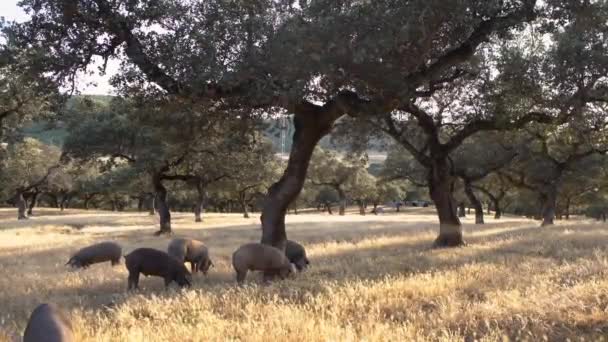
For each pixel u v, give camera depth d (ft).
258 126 51.88
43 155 185.37
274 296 30.48
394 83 40.70
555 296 27.96
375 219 156.56
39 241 91.81
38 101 70.95
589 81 66.69
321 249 66.23
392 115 71.46
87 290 40.93
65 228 127.13
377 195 269.44
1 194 213.05
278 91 39.78
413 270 41.32
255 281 42.22
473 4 40.93
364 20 36.60
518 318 24.57
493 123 68.39
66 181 190.29
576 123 71.92
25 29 43.16
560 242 58.44
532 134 103.30
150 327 25.80
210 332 24.17
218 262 56.44
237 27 40.98
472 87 69.26
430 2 37.24
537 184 132.98
